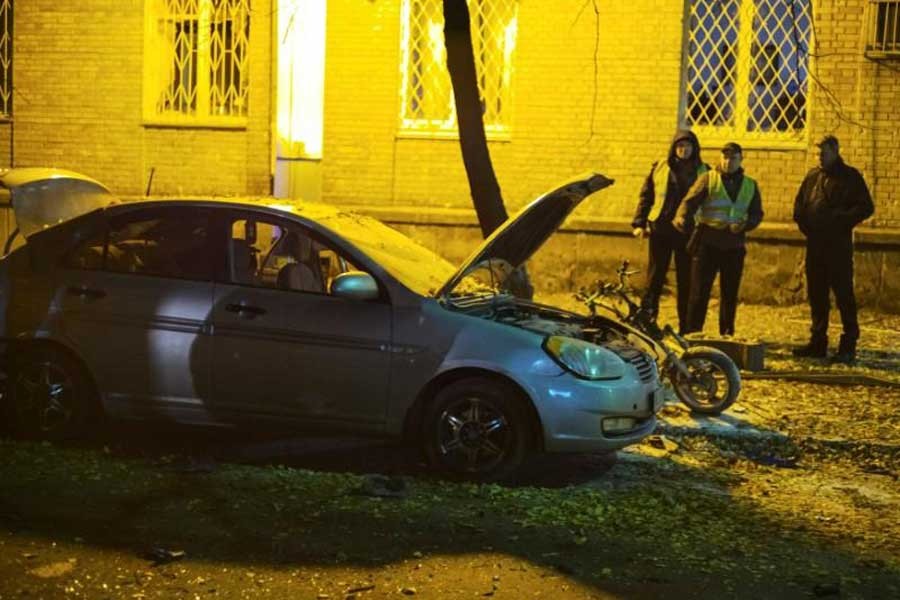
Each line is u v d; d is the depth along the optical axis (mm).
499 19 14797
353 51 15109
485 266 7641
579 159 14609
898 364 10953
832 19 13922
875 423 8789
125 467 6992
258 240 7496
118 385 7281
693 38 14445
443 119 15062
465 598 5180
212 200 7406
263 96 15383
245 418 7180
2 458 7051
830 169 10805
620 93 14430
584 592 5297
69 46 15992
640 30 14305
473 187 9891
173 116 15867
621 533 6199
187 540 5777
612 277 14539
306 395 7082
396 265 7309
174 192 15914
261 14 15273
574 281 14648
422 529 6086
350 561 5574
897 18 13758
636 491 7082
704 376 8789
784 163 14250
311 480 6875
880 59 13812
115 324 7258
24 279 7418
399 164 15141
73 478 6711
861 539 6316
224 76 15742
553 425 6867
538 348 6922
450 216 14836
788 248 14125
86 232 7465
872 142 13922
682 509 6707
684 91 14445
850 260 10859
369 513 6309
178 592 5137
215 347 7141
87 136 16062
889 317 13727
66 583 5184
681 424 8484
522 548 5863
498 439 6949
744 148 14328
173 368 7199
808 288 11086
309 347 7047
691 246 10875
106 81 15945
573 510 6535
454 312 7055
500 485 6938
